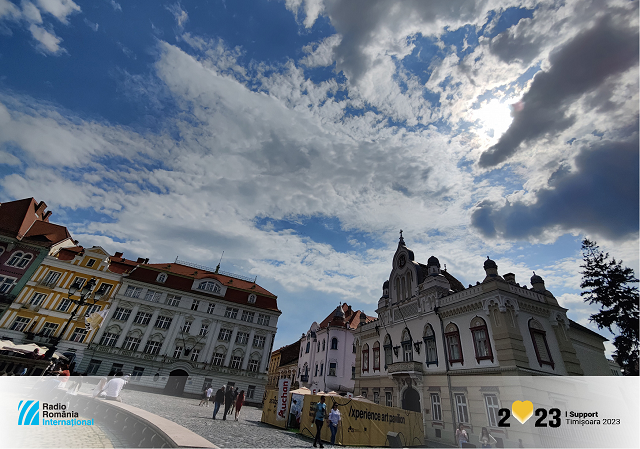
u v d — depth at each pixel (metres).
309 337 58.41
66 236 48.56
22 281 42.53
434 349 27.20
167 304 49.62
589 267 25.17
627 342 22.66
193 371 46.50
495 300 22.84
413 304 31.22
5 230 43.28
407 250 35.03
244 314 53.84
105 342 44.59
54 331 42.16
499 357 21.48
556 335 23.84
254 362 50.66
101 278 47.44
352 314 57.66
